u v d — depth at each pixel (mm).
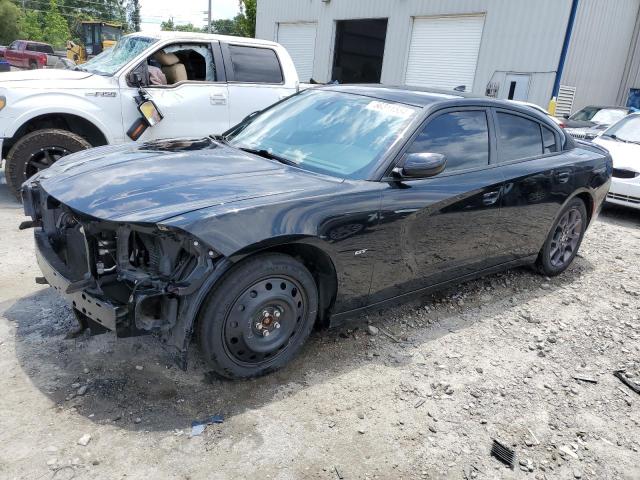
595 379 3527
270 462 2498
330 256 3104
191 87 6816
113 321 2570
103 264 2885
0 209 5805
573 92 17234
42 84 6000
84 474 2311
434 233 3658
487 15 17062
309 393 3025
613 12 17297
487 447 2779
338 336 3662
